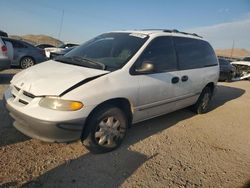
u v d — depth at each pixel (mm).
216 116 6695
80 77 3564
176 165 3848
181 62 5188
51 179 3148
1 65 7180
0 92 6496
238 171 3930
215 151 4523
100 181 3227
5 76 8898
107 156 3828
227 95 10031
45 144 3934
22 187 2936
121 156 3881
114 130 3914
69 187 3045
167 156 4086
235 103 8602
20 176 3117
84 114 3424
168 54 4871
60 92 3332
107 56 4305
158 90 4508
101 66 3926
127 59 4109
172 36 5125
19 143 3863
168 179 3465
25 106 3436
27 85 3568
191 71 5441
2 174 3102
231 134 5500
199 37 6137
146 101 4328
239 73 17047
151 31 4910
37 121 3297
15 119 3646
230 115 6984
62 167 3418
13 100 3680
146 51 4387
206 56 6219
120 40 4637
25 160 3457
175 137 4887
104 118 3758
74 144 4039
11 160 3408
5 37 11180
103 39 4887
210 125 5879
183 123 5738
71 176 3252
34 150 3734
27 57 11523
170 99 4938
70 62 4227
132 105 4086
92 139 3688
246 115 7203
